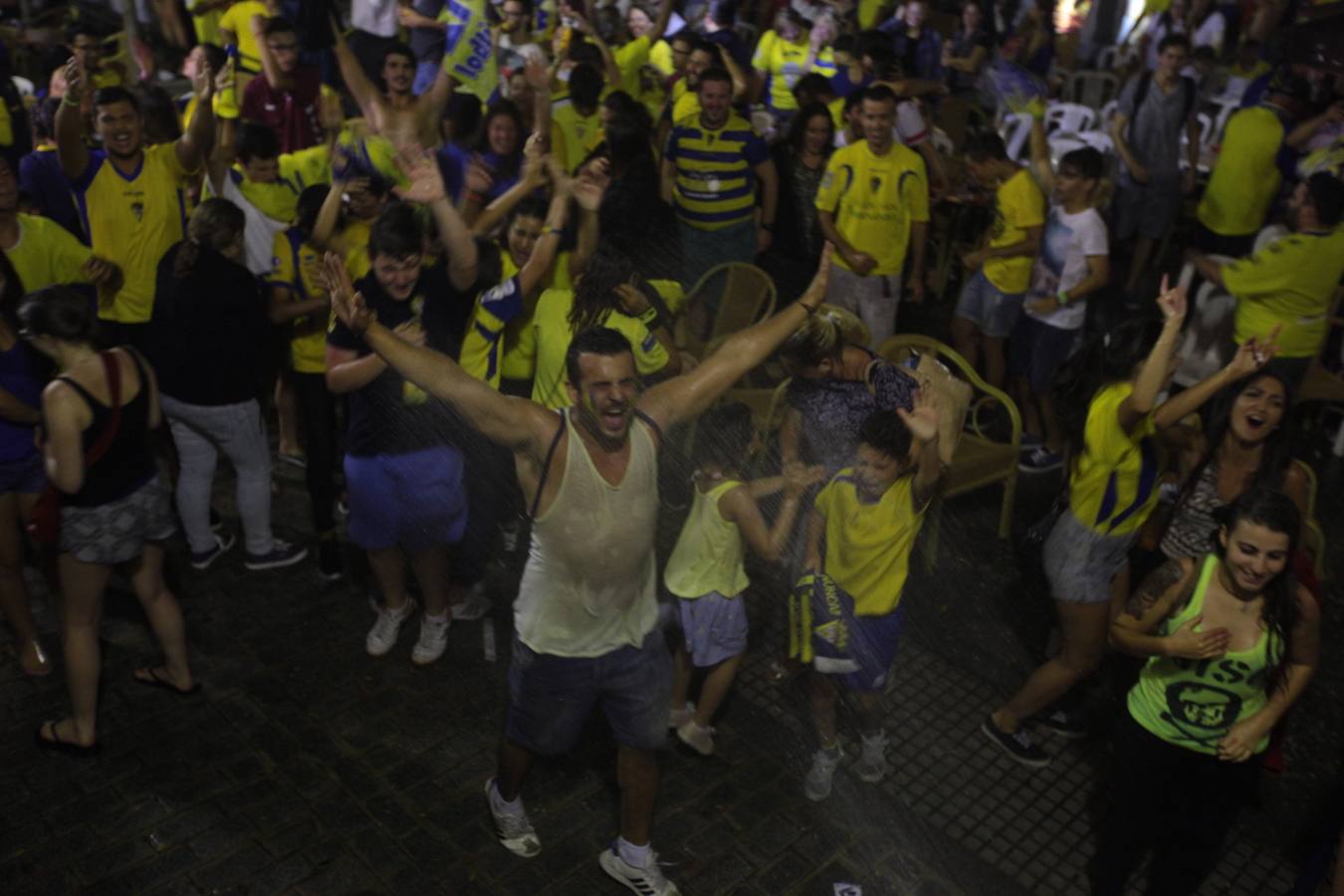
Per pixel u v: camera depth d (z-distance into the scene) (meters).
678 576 3.75
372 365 3.79
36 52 9.44
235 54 7.50
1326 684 4.62
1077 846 3.77
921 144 7.63
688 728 4.00
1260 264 5.23
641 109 5.84
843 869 3.62
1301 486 3.83
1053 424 6.06
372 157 5.49
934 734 4.25
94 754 3.93
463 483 4.18
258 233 5.43
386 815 3.74
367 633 4.63
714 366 3.04
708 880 3.56
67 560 3.67
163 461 5.88
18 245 4.35
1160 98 7.77
